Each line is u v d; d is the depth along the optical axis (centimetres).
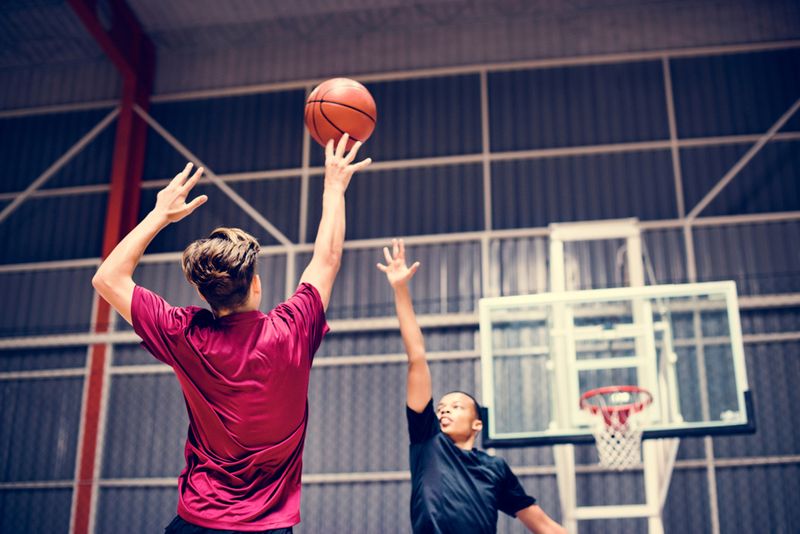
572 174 934
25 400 919
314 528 852
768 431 822
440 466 291
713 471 823
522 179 940
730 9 963
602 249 903
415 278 919
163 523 862
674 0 962
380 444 868
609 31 976
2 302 963
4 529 875
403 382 883
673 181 918
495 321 878
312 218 957
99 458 881
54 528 869
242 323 173
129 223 966
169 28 1020
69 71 1051
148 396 905
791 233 884
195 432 176
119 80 1034
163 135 1003
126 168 973
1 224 995
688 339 830
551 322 561
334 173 206
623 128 942
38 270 971
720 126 930
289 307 180
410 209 946
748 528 804
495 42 994
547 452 841
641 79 956
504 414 826
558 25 988
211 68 1036
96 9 954
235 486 168
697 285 529
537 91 968
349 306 919
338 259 194
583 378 786
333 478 862
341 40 1023
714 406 812
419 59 1001
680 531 810
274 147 991
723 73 948
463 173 951
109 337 909
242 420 167
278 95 1012
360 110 315
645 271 887
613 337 555
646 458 584
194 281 172
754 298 843
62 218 988
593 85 962
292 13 994
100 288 171
